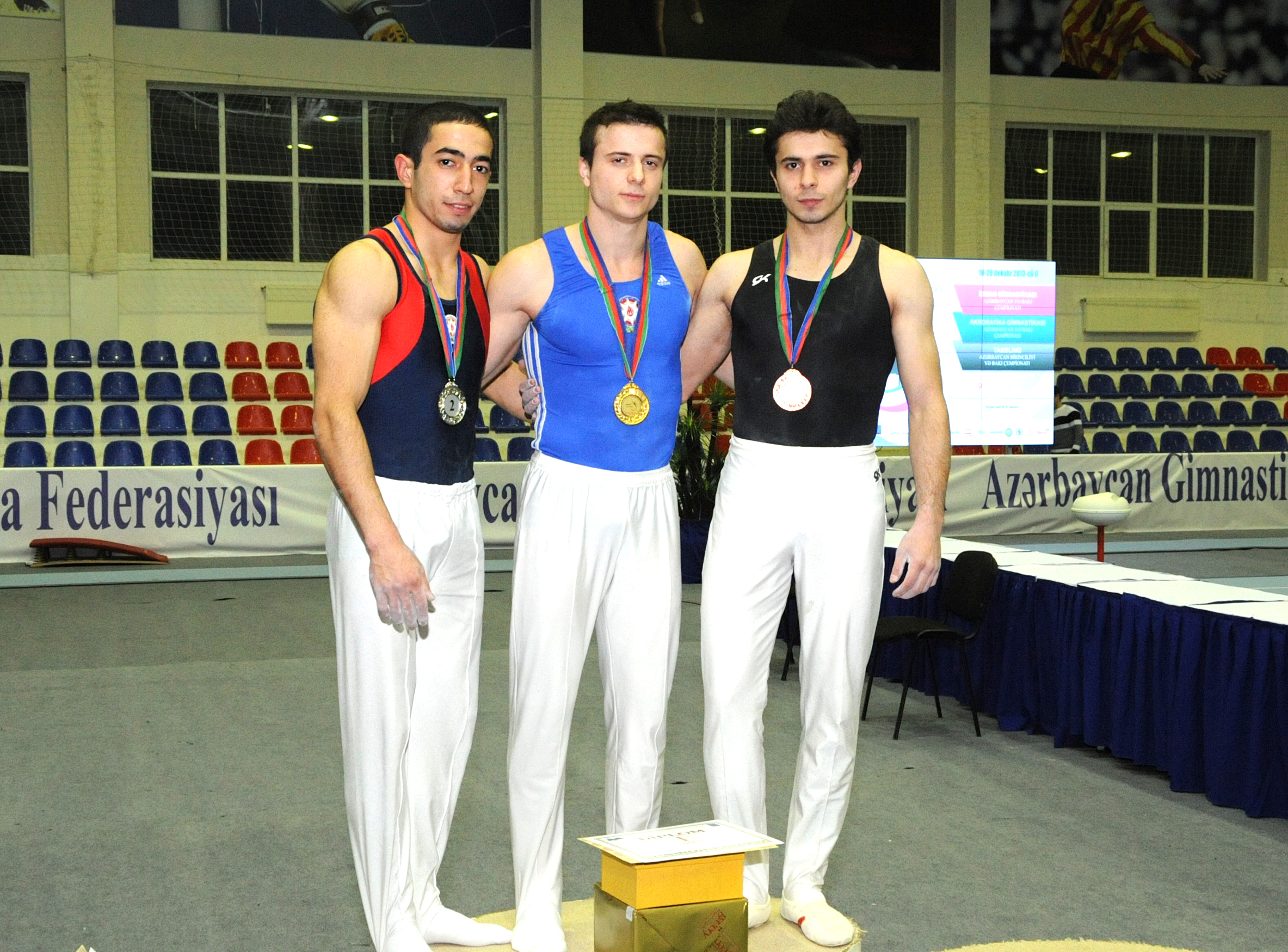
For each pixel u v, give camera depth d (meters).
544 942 2.27
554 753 2.31
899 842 3.37
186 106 11.70
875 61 13.05
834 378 2.36
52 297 11.29
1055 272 11.51
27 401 10.84
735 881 2.14
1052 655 4.48
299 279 11.95
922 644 5.36
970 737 4.58
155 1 11.47
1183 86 13.59
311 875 3.10
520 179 12.35
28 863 3.17
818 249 2.39
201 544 9.16
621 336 2.25
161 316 11.59
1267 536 10.61
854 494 2.38
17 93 11.30
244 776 3.95
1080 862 3.21
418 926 2.26
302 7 11.81
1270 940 2.69
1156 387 13.10
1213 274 13.95
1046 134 13.55
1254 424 12.96
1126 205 13.73
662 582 2.33
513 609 2.32
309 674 5.49
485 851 3.27
